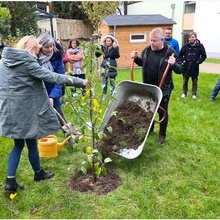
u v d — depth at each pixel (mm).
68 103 2506
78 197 2652
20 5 13203
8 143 3955
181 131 4375
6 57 2305
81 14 22016
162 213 2412
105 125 3545
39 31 14711
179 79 9344
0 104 2414
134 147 3273
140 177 3010
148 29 13789
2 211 2434
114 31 12562
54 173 3109
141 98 3641
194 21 18578
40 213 2434
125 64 14023
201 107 5727
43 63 3205
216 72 11195
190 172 3092
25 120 2420
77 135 2727
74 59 6039
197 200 2590
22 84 2367
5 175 3025
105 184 2877
